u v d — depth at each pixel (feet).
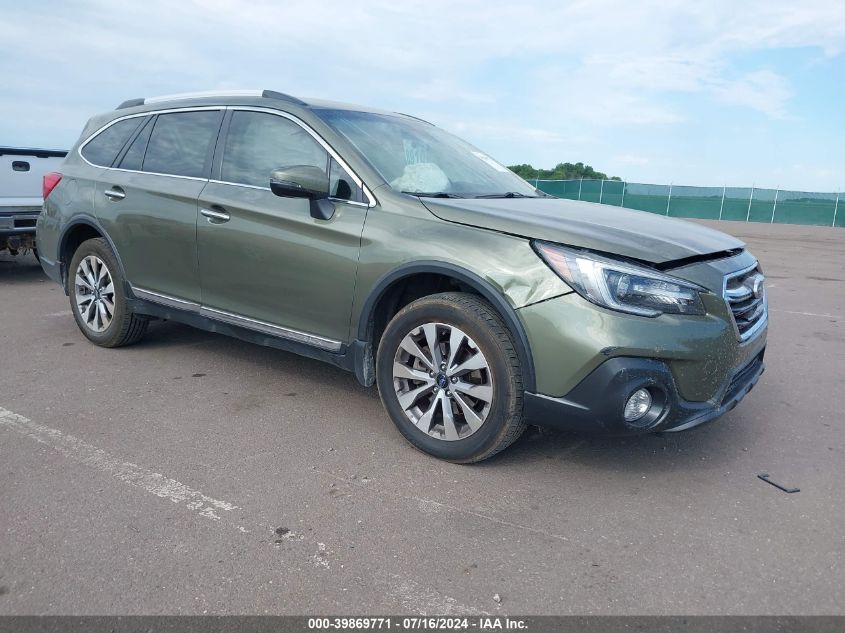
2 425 12.16
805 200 116.67
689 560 8.59
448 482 10.46
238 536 8.80
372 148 12.61
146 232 14.93
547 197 14.40
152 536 8.72
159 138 15.42
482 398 10.41
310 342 12.43
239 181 13.48
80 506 9.40
